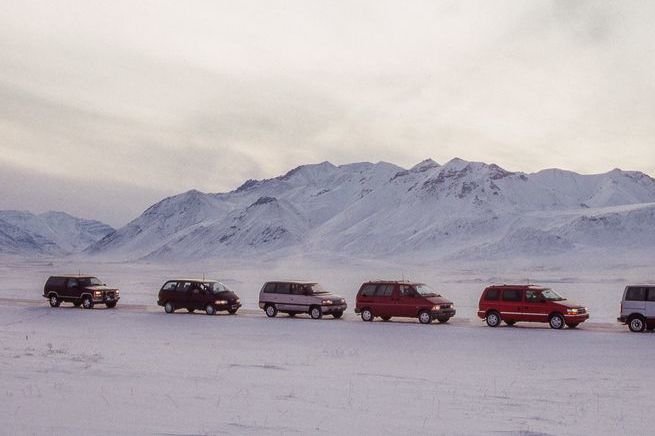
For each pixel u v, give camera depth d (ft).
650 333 93.56
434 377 54.75
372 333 92.89
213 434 33.27
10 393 43.47
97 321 109.70
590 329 99.55
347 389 48.03
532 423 37.47
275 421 36.60
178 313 126.52
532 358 67.87
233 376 53.47
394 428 35.53
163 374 53.62
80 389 45.62
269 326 102.53
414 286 110.83
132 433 33.22
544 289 103.35
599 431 35.88
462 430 35.35
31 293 213.87
